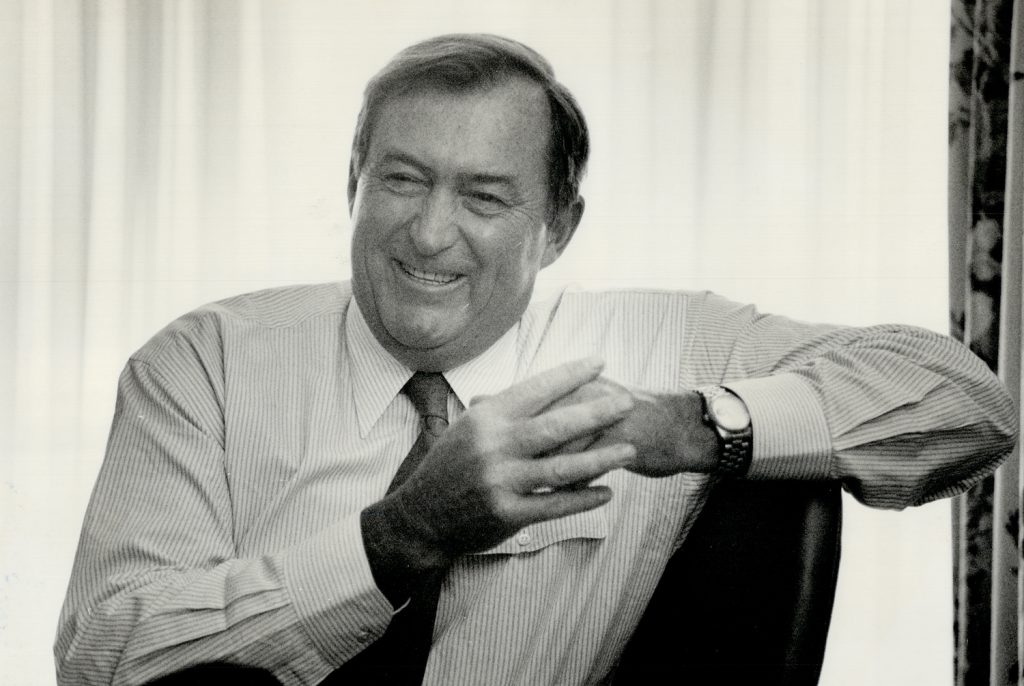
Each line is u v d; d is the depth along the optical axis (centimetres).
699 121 183
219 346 113
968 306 159
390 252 109
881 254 180
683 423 93
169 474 107
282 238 188
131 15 190
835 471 95
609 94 184
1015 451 153
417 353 111
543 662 104
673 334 115
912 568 180
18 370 188
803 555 93
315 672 93
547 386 88
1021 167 155
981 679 158
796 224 181
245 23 189
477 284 110
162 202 188
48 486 188
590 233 182
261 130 189
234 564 96
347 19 188
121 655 93
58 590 188
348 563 90
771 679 91
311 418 111
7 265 188
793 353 108
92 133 189
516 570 104
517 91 112
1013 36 155
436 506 88
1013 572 153
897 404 95
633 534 104
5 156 189
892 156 180
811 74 181
